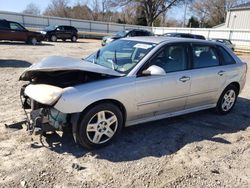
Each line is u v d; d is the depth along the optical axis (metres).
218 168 3.69
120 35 21.48
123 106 4.01
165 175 3.44
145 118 4.40
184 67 4.75
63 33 27.09
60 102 3.50
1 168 3.34
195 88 4.89
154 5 53.22
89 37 36.78
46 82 3.98
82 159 3.65
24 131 4.31
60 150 3.83
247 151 4.25
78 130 3.71
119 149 3.99
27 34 20.83
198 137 4.61
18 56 13.61
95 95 3.67
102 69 3.87
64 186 3.10
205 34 34.91
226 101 5.76
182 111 4.93
